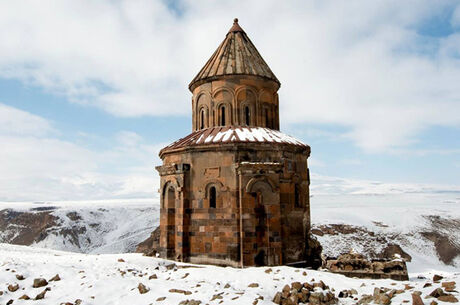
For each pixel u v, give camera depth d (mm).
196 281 13250
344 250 53281
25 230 92188
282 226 18859
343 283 12875
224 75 21141
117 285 12211
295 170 20234
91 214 97812
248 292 11383
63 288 12055
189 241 19156
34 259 17438
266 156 19203
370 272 17453
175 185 19688
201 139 19766
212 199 19094
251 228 17922
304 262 19578
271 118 22062
